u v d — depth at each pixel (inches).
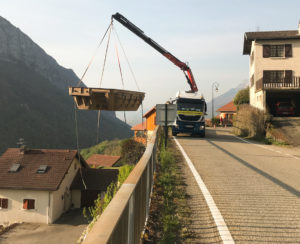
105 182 1189.7
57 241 844.6
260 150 601.9
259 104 1059.3
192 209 216.5
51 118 6102.4
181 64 1063.6
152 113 1844.2
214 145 656.4
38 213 1011.9
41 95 6820.9
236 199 242.7
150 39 1023.0
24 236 880.9
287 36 1075.3
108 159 2004.2
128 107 354.9
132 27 989.2
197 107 818.2
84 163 1300.4
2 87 6067.9
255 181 307.6
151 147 288.8
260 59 1102.4
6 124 5123.0
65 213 1107.3
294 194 260.4
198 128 815.1
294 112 1096.8
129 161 1568.7
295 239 167.5
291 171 370.3
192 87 1088.8
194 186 281.4
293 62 1080.2
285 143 716.0
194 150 552.7
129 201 106.7
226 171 357.1
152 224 185.6
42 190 999.0
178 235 171.0
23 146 1211.2
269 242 163.0
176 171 347.9
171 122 511.5
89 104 314.5
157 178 302.5
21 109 5743.1
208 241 163.9
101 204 259.9
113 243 72.6
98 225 73.8
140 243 151.4
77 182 1183.6
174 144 651.5
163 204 225.3
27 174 1085.8
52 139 5403.5
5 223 1021.2
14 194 1028.5
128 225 105.3
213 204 228.1
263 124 869.8
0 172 1103.0
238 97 1637.6
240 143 742.5
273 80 1047.0
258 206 225.6
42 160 1165.1
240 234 173.3
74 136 5787.4
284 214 208.8
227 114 2295.8
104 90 305.1
